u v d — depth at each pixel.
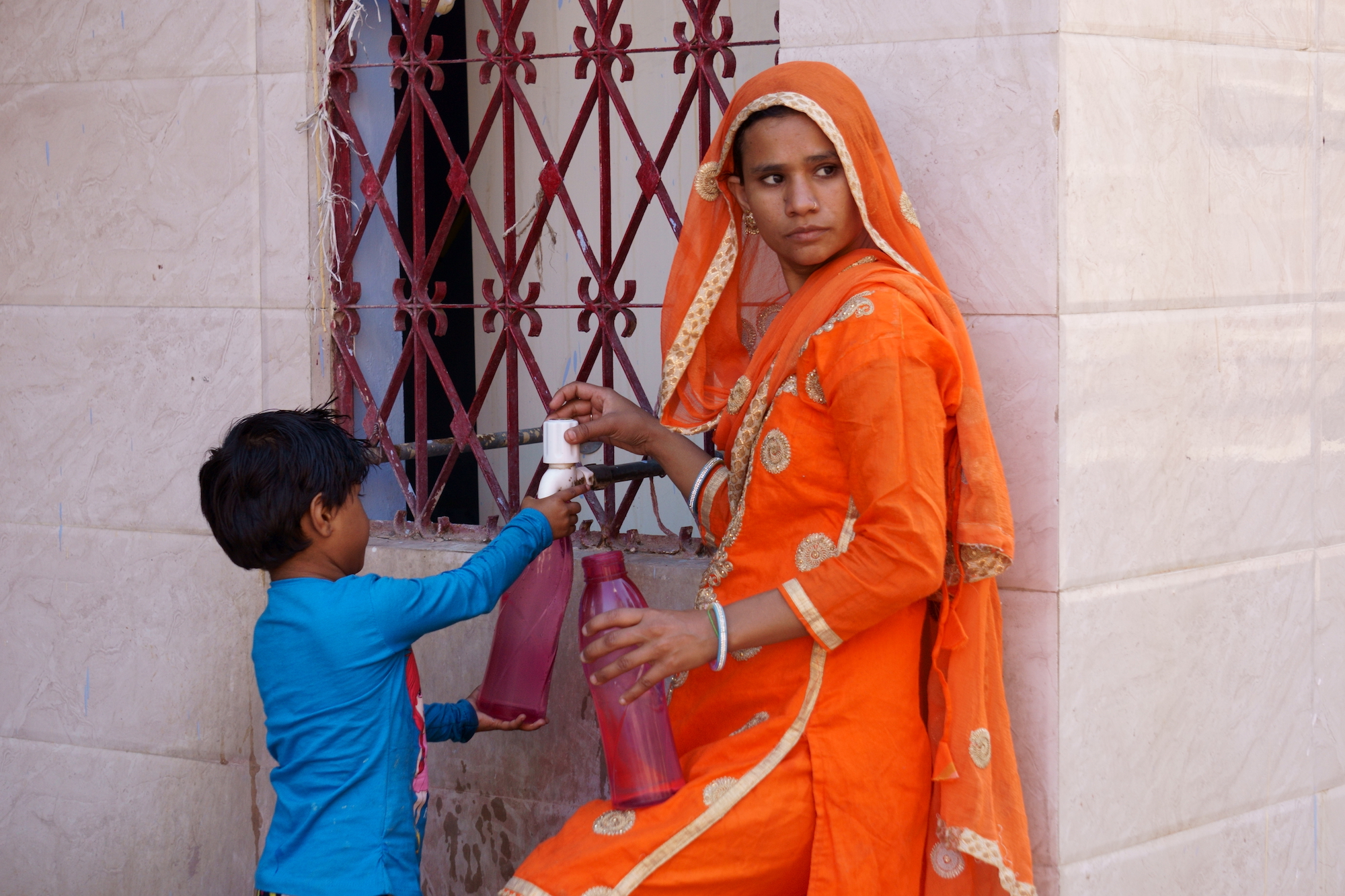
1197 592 2.17
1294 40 2.21
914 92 2.05
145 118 2.67
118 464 2.77
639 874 1.68
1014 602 2.03
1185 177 2.09
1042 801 2.02
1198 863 2.21
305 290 2.60
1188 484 2.14
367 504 2.79
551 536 2.01
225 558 2.69
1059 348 1.96
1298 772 2.35
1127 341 2.04
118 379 2.76
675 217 2.39
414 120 2.55
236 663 2.71
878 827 1.70
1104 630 2.06
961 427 1.74
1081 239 1.98
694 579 2.33
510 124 2.51
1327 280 2.31
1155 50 2.04
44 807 2.92
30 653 2.89
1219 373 2.17
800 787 1.70
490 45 3.73
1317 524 2.34
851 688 1.71
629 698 1.67
